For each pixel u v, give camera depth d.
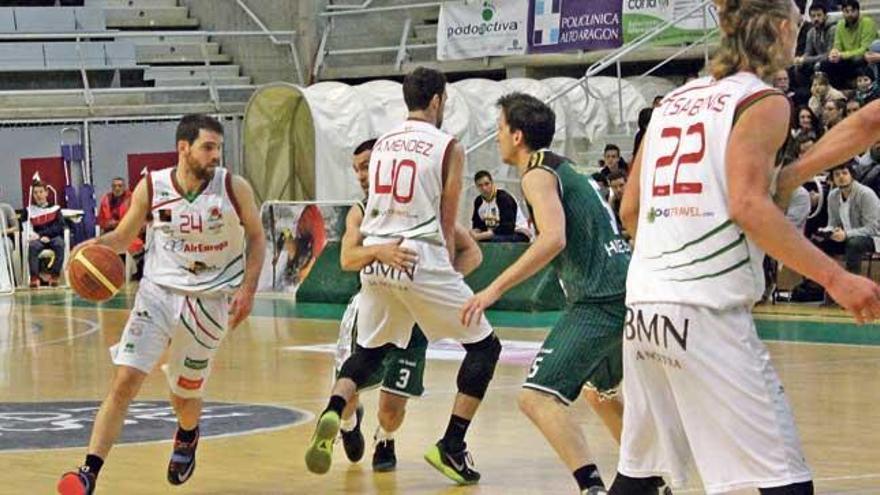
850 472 8.91
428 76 9.10
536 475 9.10
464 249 9.27
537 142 7.67
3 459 9.91
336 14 31.78
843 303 4.75
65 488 8.26
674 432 5.21
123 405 8.45
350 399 8.81
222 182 8.59
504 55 28.95
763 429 4.94
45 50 31.14
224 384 13.92
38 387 14.18
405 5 30.98
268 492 8.74
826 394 12.43
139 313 8.52
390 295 8.88
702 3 25.12
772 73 5.04
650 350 5.13
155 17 33.09
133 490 8.83
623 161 21.36
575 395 7.29
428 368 14.88
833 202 19.98
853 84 21.95
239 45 32.88
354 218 9.21
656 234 5.13
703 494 8.07
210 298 8.62
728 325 4.96
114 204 28.33
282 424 11.35
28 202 29.69
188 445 8.88
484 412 11.81
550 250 7.15
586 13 27.69
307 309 22.19
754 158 4.87
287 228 25.05
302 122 27.58
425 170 8.88
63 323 21.25
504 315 20.33
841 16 22.53
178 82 32.16
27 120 29.69
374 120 27.05
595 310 7.28
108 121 30.42
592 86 26.59
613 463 9.39
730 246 4.96
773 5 4.96
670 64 28.02
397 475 9.23
